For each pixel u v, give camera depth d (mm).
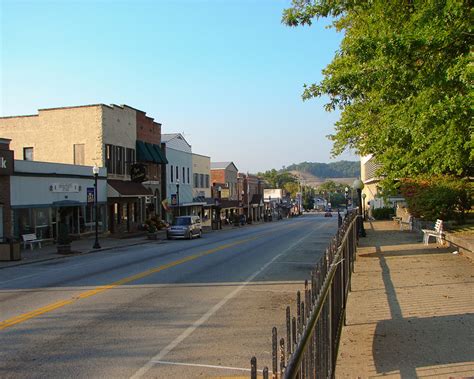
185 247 26141
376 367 6332
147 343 7887
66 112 36156
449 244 18422
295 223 65062
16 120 37281
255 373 2771
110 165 36625
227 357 7168
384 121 13773
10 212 25266
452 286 11305
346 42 15430
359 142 22531
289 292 12219
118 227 37750
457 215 23234
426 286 11438
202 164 60469
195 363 6922
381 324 8359
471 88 8609
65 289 13039
